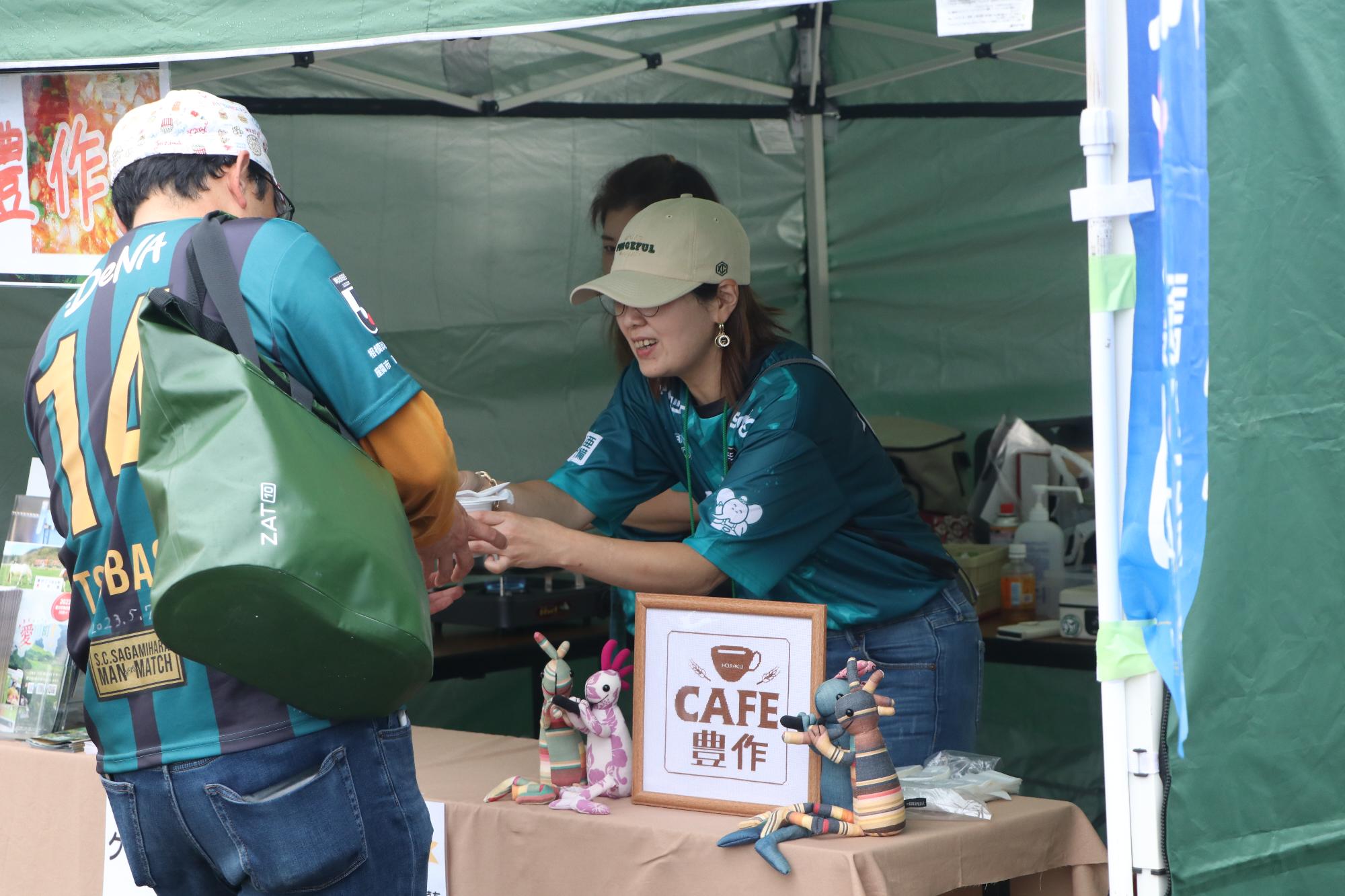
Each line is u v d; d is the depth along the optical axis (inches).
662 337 92.7
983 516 161.9
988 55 164.2
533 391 167.2
